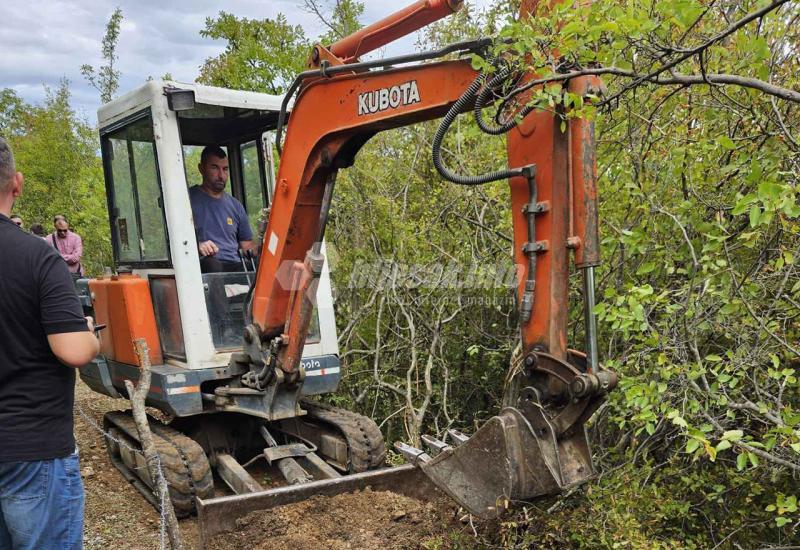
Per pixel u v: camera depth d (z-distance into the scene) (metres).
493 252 5.35
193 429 4.91
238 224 5.30
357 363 6.25
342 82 3.56
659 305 3.23
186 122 5.40
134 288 4.65
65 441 2.47
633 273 3.90
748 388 3.28
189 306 4.46
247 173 5.57
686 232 3.31
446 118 2.93
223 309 4.74
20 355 2.37
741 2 3.22
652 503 3.29
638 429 3.32
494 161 5.25
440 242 5.69
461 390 5.89
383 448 4.57
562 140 2.79
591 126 2.77
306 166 3.86
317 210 4.02
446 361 5.68
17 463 2.36
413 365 5.46
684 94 3.40
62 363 2.46
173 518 2.92
